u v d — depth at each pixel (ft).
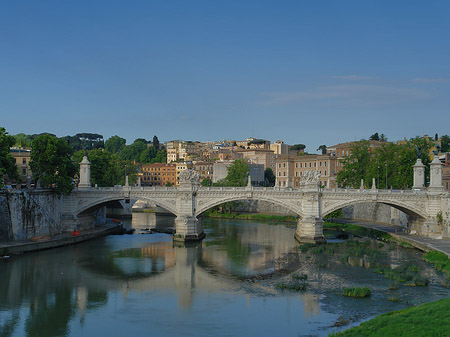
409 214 350.23
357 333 135.03
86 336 149.59
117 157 621.72
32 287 201.16
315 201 326.65
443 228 313.94
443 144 636.89
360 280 212.64
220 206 533.14
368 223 421.18
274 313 168.66
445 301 159.12
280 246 307.37
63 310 173.17
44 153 296.10
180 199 322.55
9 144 270.67
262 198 328.08
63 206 318.24
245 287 203.31
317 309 172.14
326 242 325.01
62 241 289.74
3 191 263.49
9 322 161.07
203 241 328.70
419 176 353.51
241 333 151.02
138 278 219.00
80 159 404.36
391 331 133.59
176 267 241.55
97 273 226.79
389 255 270.67
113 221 421.18
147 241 324.60
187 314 168.55
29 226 280.31
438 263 237.45
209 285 206.90
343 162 464.24
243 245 311.06
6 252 249.34
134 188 318.45
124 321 162.40
